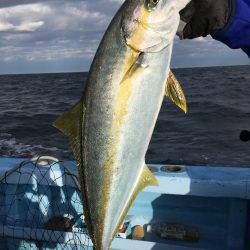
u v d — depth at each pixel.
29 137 6.35
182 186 1.36
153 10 0.69
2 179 1.38
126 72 0.71
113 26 0.72
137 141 0.74
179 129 6.62
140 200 1.50
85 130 0.76
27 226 1.53
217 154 4.88
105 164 0.75
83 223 1.51
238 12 0.74
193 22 0.76
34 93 17.31
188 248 1.31
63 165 1.41
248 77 23.42
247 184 1.31
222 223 1.43
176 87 0.75
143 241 1.35
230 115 7.85
